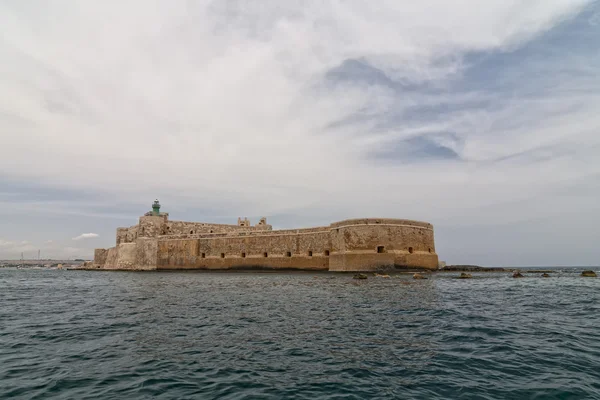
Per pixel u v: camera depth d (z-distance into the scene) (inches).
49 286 1437.0
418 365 346.0
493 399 268.4
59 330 525.0
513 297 850.8
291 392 288.0
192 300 855.7
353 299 811.4
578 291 999.6
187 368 347.9
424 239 1862.7
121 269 2979.8
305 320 573.0
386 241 1727.4
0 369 349.4
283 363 359.6
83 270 3607.3
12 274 3063.5
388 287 1079.0
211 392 289.7
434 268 1876.2
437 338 446.0
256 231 2251.5
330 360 366.6
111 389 297.3
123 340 459.2
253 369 343.3
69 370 344.8
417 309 660.7
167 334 489.1
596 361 352.8
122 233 3292.3
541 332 473.7
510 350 390.9
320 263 1916.8
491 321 546.9
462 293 925.2
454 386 293.7
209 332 497.7
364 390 289.7
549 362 350.0
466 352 385.4
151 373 334.6
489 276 1683.1
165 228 2999.5
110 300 893.2
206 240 2500.0
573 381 301.4
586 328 498.9
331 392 287.1
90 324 567.5
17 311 723.4
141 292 1086.4
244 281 1476.4
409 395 277.9
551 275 1905.8
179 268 2618.1
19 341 460.1
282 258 2090.3
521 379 307.4
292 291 1018.1
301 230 2037.4
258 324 547.5
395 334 469.4
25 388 299.7
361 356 377.7
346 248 1732.3
